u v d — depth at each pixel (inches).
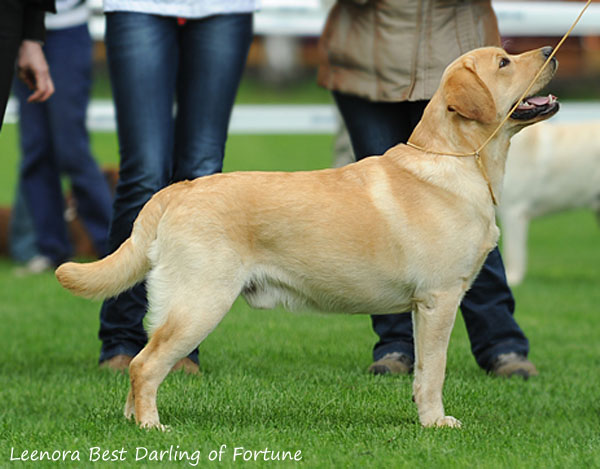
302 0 702.5
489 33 329.7
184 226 259.0
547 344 426.9
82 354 386.9
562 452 245.3
